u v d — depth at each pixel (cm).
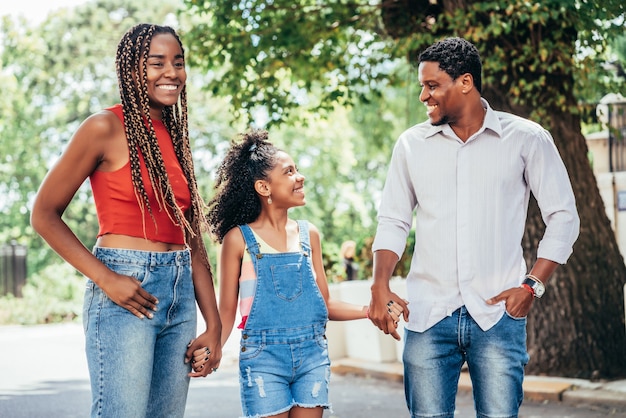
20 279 2220
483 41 841
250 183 423
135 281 322
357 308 420
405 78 1270
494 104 860
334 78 1119
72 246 320
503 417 371
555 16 778
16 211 3344
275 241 416
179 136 356
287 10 1031
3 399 871
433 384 379
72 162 322
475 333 372
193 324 345
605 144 1322
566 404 745
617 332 830
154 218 332
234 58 1045
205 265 363
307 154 3198
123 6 2869
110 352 321
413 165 384
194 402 829
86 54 2838
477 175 375
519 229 379
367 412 743
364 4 1004
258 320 401
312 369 404
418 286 384
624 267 856
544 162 376
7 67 2881
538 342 834
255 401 396
